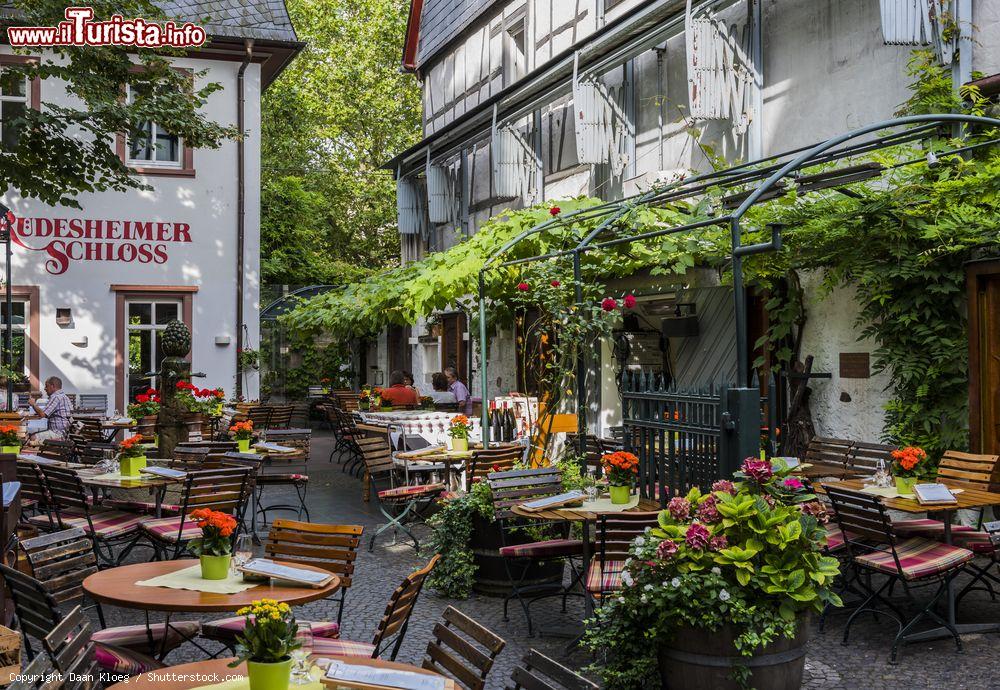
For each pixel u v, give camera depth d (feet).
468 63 63.16
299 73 106.01
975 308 25.11
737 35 36.42
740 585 13.75
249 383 56.65
